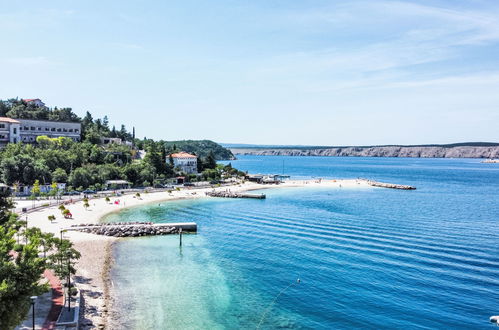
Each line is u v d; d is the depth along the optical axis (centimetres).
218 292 4588
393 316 3975
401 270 5359
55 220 8219
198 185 16688
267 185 18388
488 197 14138
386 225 8588
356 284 4853
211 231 7962
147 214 9825
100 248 6397
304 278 5066
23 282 2584
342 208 11312
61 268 3947
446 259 5884
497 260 5834
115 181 13938
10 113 17925
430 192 16050
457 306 4206
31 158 12200
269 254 6191
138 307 4088
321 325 3794
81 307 3956
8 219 4859
